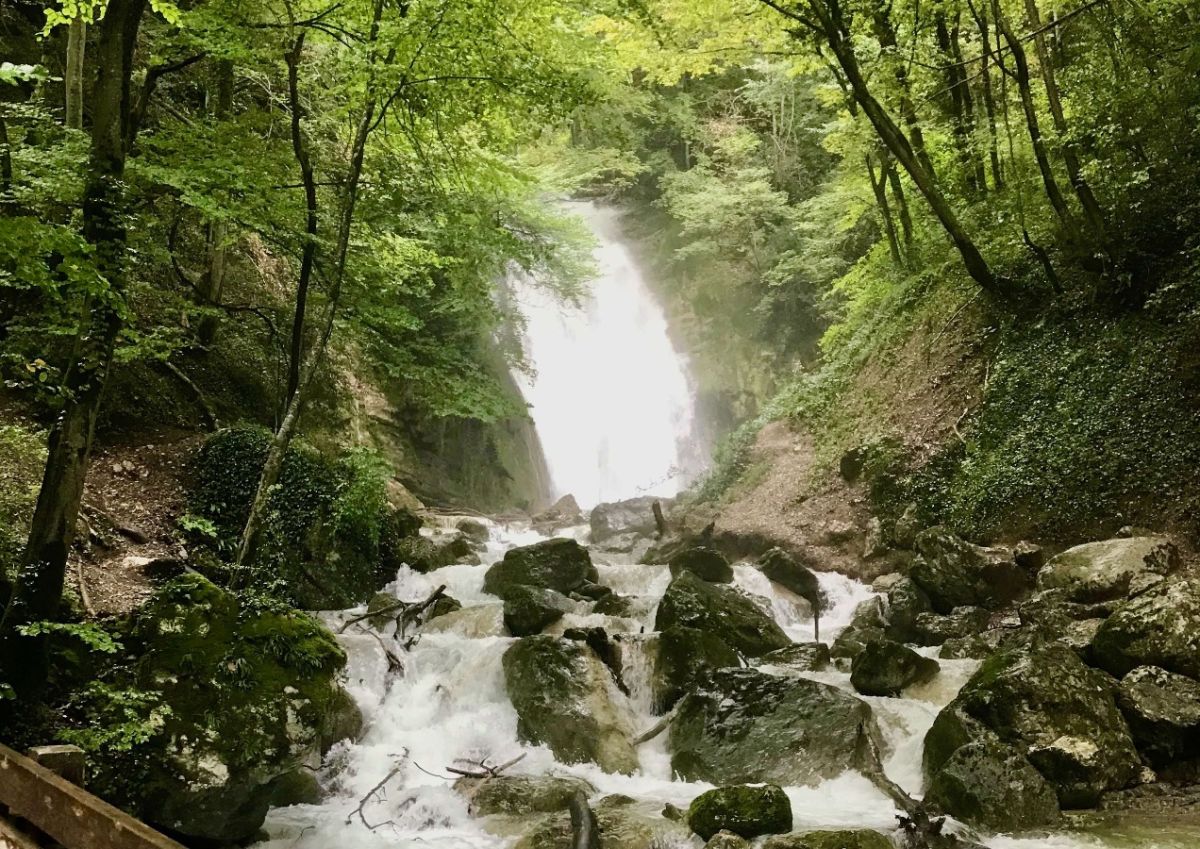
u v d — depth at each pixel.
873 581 12.77
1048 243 13.60
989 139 13.28
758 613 10.77
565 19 11.55
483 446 21.70
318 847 6.23
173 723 5.84
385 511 13.64
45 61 12.43
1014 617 10.05
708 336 28.12
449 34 8.70
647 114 25.12
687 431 27.73
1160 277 11.45
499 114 10.81
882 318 17.41
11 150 7.68
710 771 7.43
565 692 8.44
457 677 9.30
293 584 11.25
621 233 31.08
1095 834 5.88
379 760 7.79
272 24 9.20
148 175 8.63
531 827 6.46
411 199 11.84
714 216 25.77
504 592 11.62
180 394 13.34
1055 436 11.47
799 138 27.44
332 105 12.41
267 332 15.72
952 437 13.14
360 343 15.06
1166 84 11.06
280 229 10.06
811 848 5.38
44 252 5.41
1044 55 11.64
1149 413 10.52
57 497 6.47
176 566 9.76
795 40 14.59
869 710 7.64
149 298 13.36
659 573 13.48
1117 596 8.88
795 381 20.11
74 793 4.13
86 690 6.12
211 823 5.84
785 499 15.79
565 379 27.59
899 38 14.41
